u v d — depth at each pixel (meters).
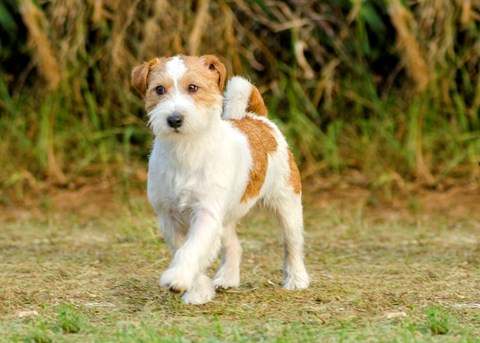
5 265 9.23
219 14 13.55
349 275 8.77
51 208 12.77
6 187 13.48
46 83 13.98
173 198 7.27
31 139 14.21
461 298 7.69
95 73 14.01
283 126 13.77
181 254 6.94
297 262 8.17
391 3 13.19
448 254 9.97
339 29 14.14
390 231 11.43
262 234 11.09
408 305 7.42
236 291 7.98
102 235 11.13
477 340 6.20
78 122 14.06
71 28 13.64
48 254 9.95
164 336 6.37
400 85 14.44
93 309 7.27
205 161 7.17
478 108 14.15
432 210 12.58
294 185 8.15
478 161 13.67
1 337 6.36
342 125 14.30
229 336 6.36
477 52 13.73
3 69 14.73
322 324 6.78
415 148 13.62
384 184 13.28
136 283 8.27
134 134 14.31
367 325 6.66
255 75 14.14
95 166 14.00
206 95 7.07
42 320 6.89
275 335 6.40
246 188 7.57
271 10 13.96
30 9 13.37
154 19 13.35
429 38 13.55
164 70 7.12
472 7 13.82
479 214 12.31
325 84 13.97
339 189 13.43
